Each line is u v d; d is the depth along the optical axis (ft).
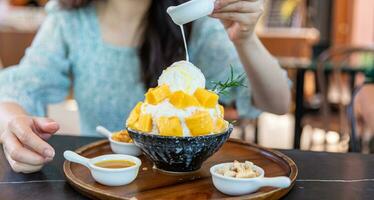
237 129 10.30
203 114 2.71
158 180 2.81
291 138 11.57
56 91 4.46
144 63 4.29
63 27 4.51
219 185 2.64
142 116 2.79
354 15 16.81
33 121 3.10
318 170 3.03
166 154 2.77
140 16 4.35
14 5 14.90
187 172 2.90
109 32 4.48
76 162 2.91
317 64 8.61
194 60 4.46
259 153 3.27
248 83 4.10
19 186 2.77
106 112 4.49
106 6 4.55
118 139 3.22
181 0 4.18
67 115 8.95
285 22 16.24
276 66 3.92
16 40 9.96
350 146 4.88
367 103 5.85
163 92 2.75
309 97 10.20
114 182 2.71
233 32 3.59
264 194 2.54
